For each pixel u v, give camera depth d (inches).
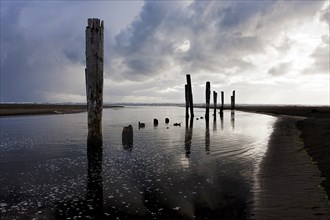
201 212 283.6
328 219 251.0
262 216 265.0
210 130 1096.8
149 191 350.3
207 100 1739.7
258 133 976.3
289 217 259.3
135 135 928.9
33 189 363.3
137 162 514.3
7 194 344.5
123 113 2738.7
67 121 1505.9
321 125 999.0
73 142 756.6
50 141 774.5
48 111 2448.3
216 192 339.6
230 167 461.1
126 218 275.3
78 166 486.6
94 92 587.5
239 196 322.7
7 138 836.0
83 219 273.9
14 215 282.8
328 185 344.8
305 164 456.8
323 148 561.3
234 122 1537.9
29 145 705.6
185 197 326.0
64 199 327.6
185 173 430.6
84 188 366.9
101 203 314.2
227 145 695.1
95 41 574.9
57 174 434.9
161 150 636.1
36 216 280.7
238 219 262.7
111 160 533.0
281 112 2657.5
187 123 1469.0
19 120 1557.6
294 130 989.8
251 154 566.3
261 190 339.0
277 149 609.3
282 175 398.9
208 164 486.6
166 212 286.7
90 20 572.7
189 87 1696.6
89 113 594.2
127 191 353.1
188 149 644.1
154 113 2763.3
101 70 586.9
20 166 486.9
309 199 301.3
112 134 957.8
